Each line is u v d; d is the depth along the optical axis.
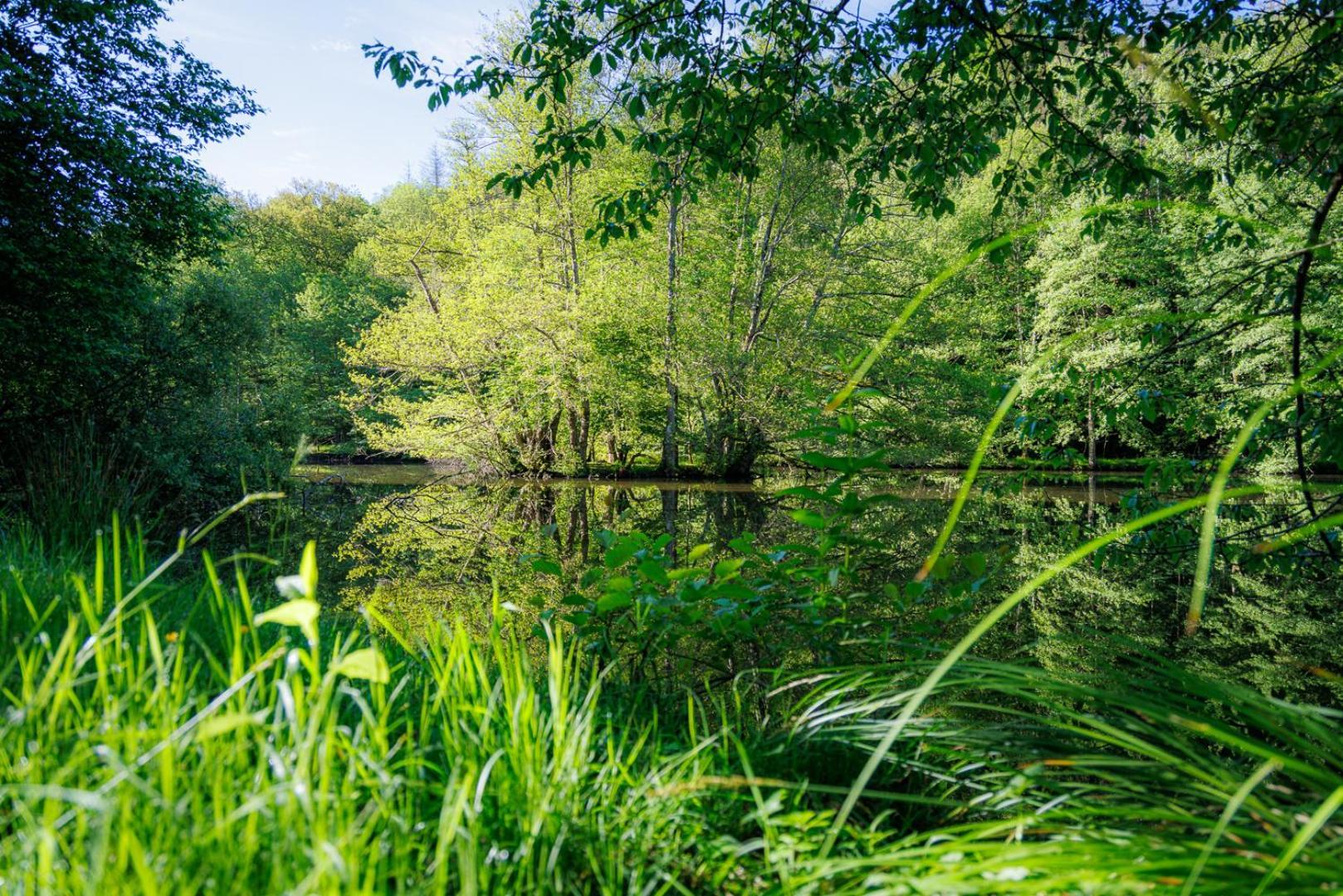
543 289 19.73
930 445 18.92
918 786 1.94
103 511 4.46
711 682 3.27
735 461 20.95
